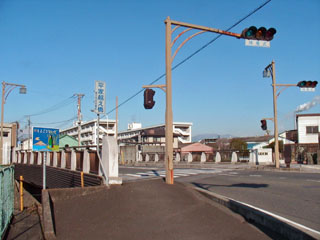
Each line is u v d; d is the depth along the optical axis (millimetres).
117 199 8391
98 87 11305
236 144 55062
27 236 8430
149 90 11047
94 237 5891
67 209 7742
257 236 5496
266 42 10461
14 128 53188
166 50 11133
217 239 5461
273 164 30234
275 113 23156
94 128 68000
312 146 33000
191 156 36750
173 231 6000
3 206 8930
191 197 8773
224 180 14578
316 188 11141
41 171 19016
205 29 11086
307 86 19062
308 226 5750
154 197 8594
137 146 47344
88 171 11805
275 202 8375
